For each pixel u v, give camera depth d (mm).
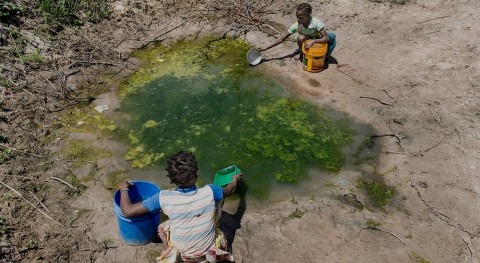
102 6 7527
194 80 6355
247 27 7465
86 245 4012
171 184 4754
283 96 6047
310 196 4633
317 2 7980
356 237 4148
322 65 6387
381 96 5945
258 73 6504
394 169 4895
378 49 6855
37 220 4207
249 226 4254
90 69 6410
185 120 5641
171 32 7328
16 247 3904
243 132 5477
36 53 6383
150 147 5230
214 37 7301
